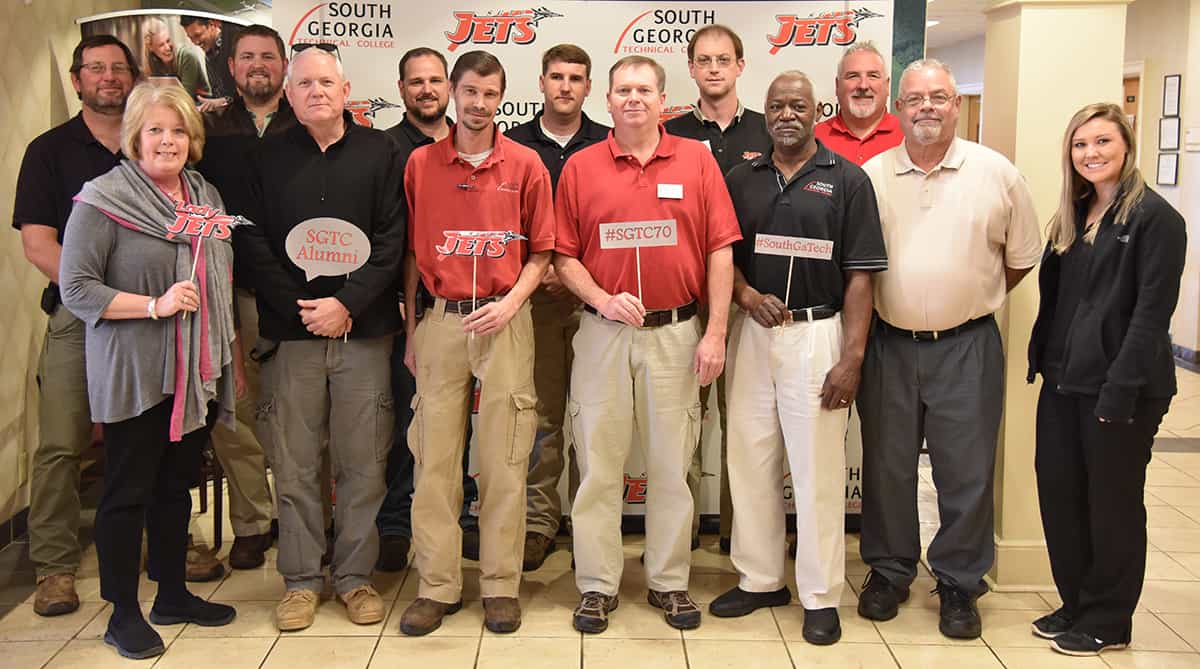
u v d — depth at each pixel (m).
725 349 3.34
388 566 3.70
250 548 3.71
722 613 3.26
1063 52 3.27
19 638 3.11
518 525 3.21
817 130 3.83
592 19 3.98
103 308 2.79
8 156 3.97
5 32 3.93
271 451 3.21
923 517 4.36
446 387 3.12
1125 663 2.95
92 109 3.27
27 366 4.18
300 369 3.15
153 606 3.21
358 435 3.20
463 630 3.17
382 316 3.19
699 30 3.78
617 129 3.05
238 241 3.12
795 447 3.11
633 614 3.29
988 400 3.12
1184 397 6.84
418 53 3.73
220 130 3.73
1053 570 3.10
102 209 2.80
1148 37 8.36
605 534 3.20
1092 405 2.88
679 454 3.15
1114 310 2.83
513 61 4.00
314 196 3.08
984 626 3.20
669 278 3.04
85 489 4.59
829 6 3.95
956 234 3.05
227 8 4.94
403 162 3.20
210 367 2.94
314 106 3.00
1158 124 8.27
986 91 3.51
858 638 3.12
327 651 3.02
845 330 3.08
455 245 3.00
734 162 3.71
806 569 3.13
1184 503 4.56
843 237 3.05
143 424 2.90
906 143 3.09
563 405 3.78
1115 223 2.82
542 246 3.14
